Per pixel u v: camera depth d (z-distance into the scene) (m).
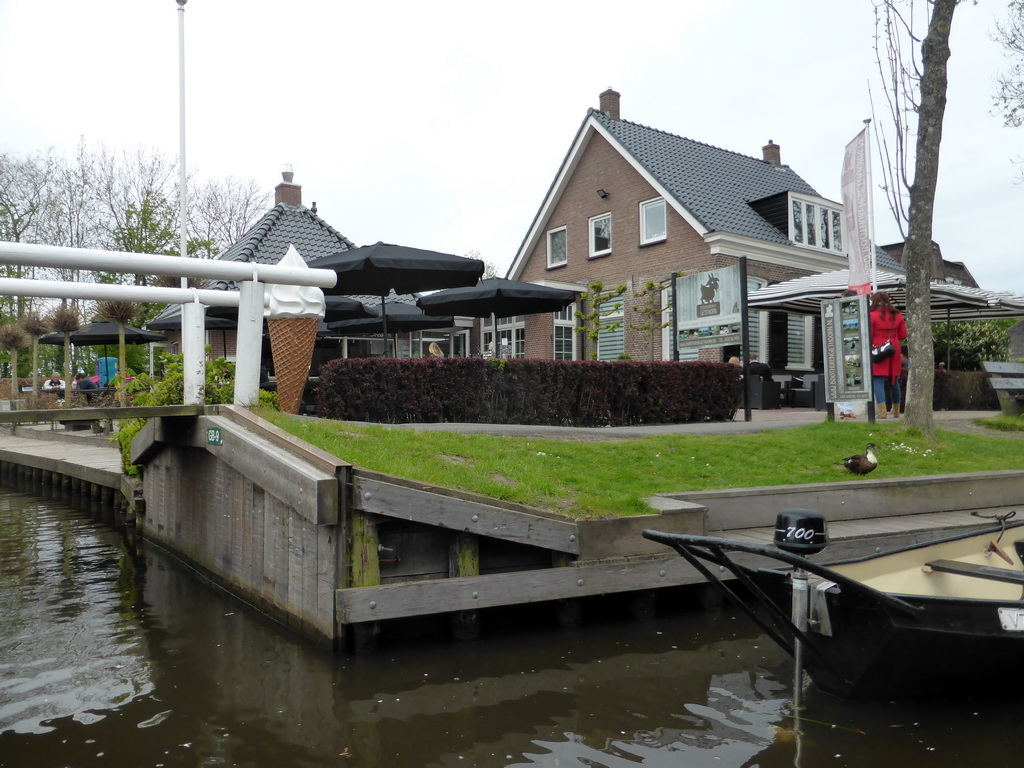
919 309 9.37
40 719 4.16
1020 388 12.12
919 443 9.04
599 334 22.12
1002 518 5.35
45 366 31.45
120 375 13.23
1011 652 4.18
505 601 5.26
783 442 8.84
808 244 21.17
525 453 7.15
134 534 10.28
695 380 11.36
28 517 12.01
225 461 6.47
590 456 7.46
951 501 7.61
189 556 8.14
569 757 3.62
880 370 11.08
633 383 10.70
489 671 4.74
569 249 23.53
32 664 5.05
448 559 5.50
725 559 4.22
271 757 3.67
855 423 9.95
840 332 10.12
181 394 8.38
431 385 9.11
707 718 4.06
